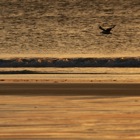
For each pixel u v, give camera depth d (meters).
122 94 102.06
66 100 93.00
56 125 68.19
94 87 117.00
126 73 178.12
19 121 70.81
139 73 178.12
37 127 66.75
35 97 97.31
